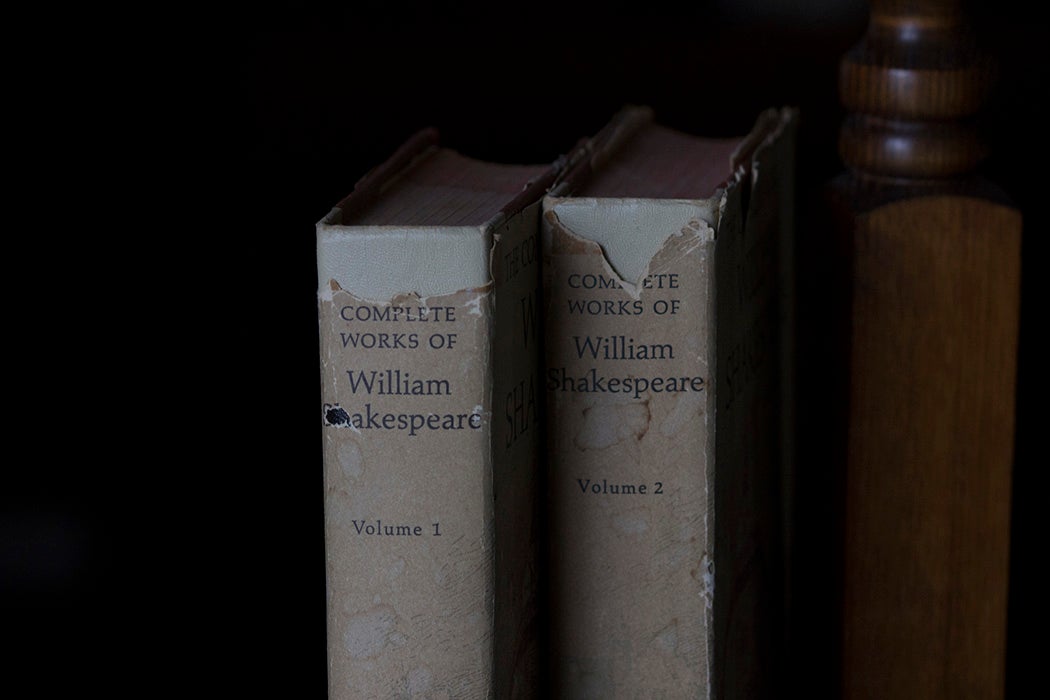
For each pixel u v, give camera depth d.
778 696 0.98
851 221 0.87
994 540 0.91
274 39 1.18
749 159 0.83
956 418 0.89
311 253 1.19
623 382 0.74
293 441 1.18
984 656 0.92
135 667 1.07
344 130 1.19
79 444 1.15
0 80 1.12
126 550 1.15
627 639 0.77
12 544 1.13
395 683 0.72
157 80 1.16
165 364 1.17
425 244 0.68
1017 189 1.18
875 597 0.92
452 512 0.70
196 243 1.18
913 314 0.88
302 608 1.12
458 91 1.20
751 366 0.84
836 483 0.91
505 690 0.74
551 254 0.73
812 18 1.18
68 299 1.16
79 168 1.15
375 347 0.69
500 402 0.70
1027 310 1.19
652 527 0.76
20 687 1.04
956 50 0.86
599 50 1.20
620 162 0.86
